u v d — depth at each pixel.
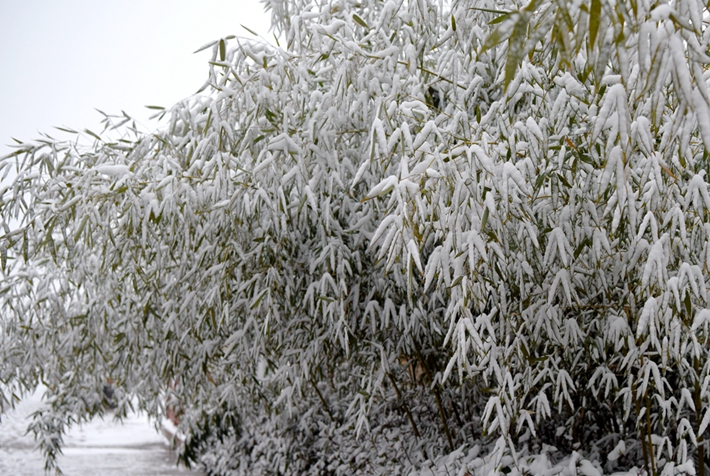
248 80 2.57
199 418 5.41
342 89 2.51
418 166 1.67
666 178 1.84
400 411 3.88
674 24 1.09
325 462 4.25
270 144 2.49
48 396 4.77
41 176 2.80
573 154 1.96
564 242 1.95
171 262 3.39
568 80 1.95
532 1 1.03
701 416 2.38
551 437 3.07
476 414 3.43
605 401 2.82
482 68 2.58
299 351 3.18
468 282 1.77
